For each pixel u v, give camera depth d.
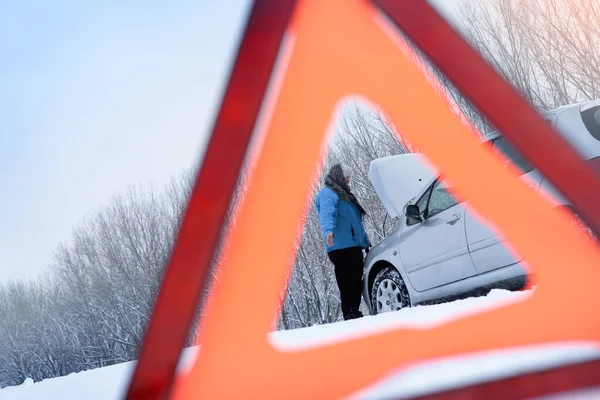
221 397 1.16
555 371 1.00
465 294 4.20
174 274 0.96
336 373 1.34
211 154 0.94
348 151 17.72
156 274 22.97
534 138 0.99
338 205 5.35
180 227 0.95
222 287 1.11
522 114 0.98
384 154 17.22
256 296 1.12
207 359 1.14
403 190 4.85
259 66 0.93
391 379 1.41
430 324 1.62
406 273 4.65
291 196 1.09
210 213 0.95
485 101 0.97
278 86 1.01
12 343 23.69
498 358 1.38
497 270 3.76
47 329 23.64
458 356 1.51
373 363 1.45
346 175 5.40
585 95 14.61
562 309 1.32
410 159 4.94
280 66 0.97
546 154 1.00
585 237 1.23
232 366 1.16
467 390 0.98
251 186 1.07
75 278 23.88
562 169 1.01
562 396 0.98
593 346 1.22
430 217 4.36
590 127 3.35
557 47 14.87
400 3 0.92
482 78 0.96
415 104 1.07
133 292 23.08
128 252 23.53
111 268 23.50
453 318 1.58
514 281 3.70
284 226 1.10
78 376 3.57
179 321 0.97
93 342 23.12
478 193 1.17
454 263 4.11
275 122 1.04
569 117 3.44
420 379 1.35
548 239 1.25
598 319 1.28
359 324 3.38
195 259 0.96
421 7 0.93
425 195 4.48
